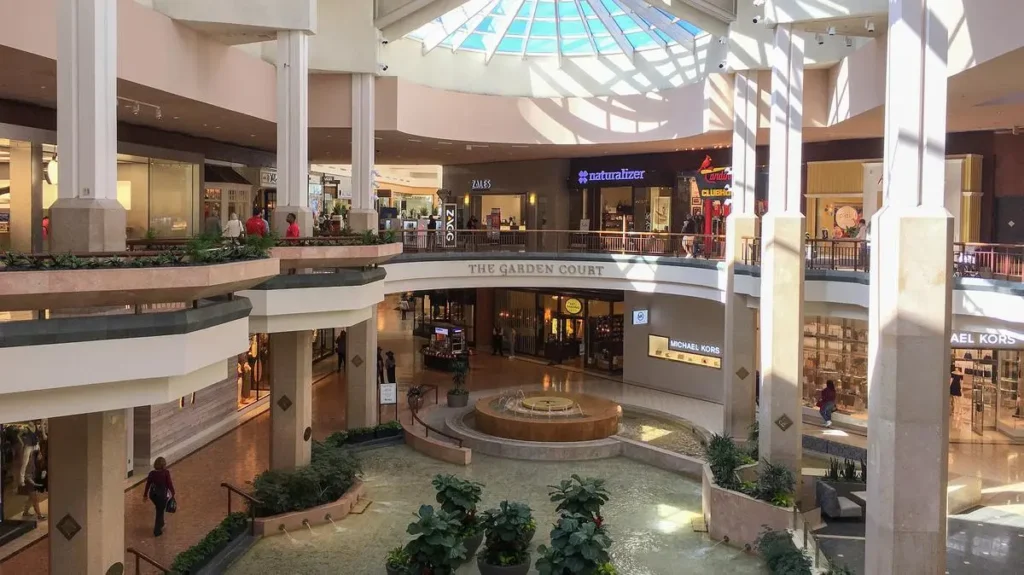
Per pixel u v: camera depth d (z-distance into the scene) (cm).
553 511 1755
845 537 1538
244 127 2225
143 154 2167
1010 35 1103
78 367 922
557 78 2986
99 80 1046
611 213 3397
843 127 2217
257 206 2994
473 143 2838
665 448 2200
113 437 1135
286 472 1714
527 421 2233
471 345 3853
